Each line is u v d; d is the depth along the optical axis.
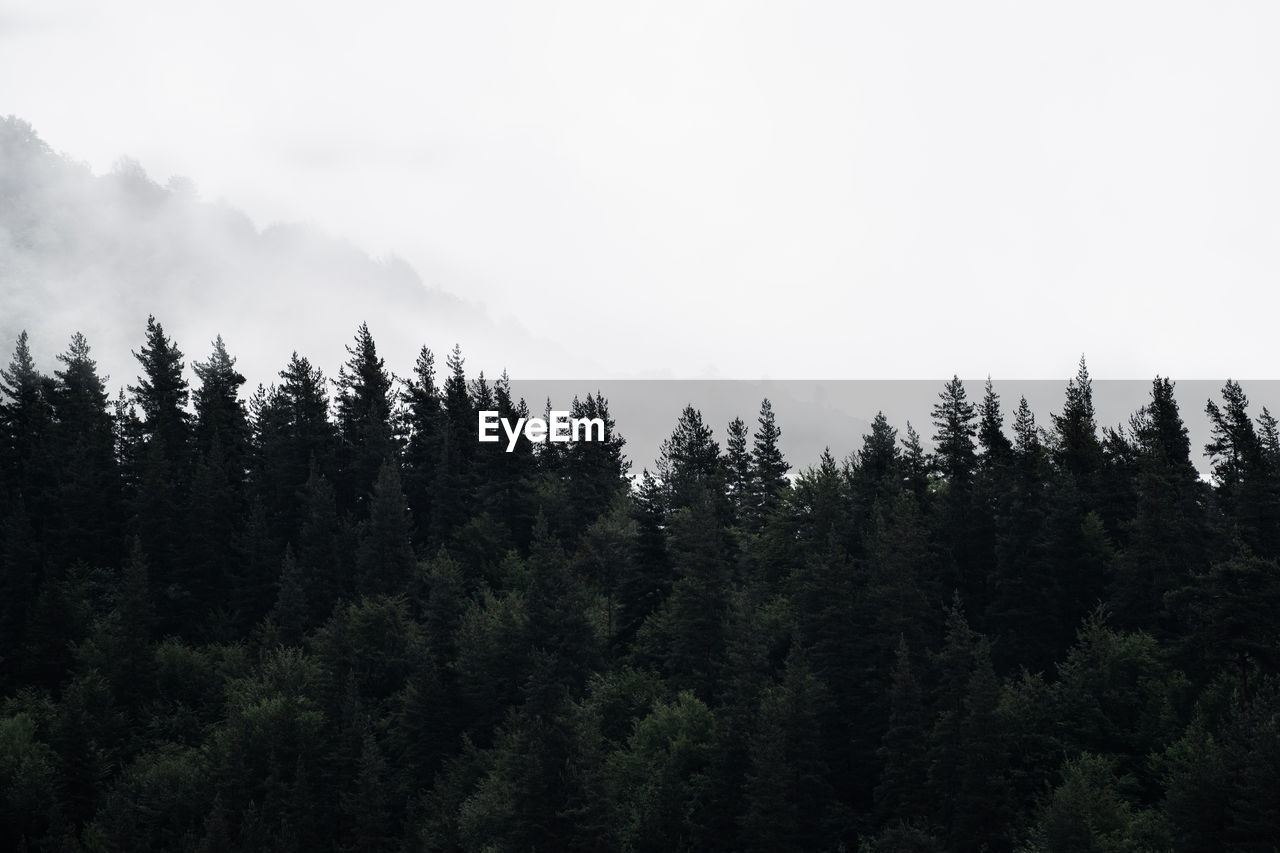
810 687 70.69
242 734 76.44
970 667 70.88
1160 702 70.12
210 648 99.12
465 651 84.56
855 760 74.56
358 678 90.06
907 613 77.25
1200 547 83.25
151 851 72.19
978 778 62.66
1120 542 92.50
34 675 93.62
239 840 71.56
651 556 93.50
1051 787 64.50
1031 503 89.00
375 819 69.56
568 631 86.00
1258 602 65.19
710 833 67.81
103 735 84.00
